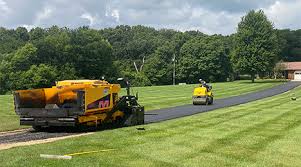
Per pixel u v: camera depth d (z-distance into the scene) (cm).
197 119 2294
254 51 10019
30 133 1884
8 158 1190
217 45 12450
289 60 15488
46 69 9244
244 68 10112
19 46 11394
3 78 9269
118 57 14688
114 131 1780
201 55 12456
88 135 1666
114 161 1153
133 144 1429
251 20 10275
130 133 1711
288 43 15475
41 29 12675
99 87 1958
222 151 1306
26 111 1914
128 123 2119
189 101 4144
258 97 4928
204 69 12375
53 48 10000
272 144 1445
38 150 1312
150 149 1332
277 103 3681
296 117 2403
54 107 1944
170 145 1409
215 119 2294
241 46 10244
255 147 1383
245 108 3139
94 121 1942
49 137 1742
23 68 9506
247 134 1688
